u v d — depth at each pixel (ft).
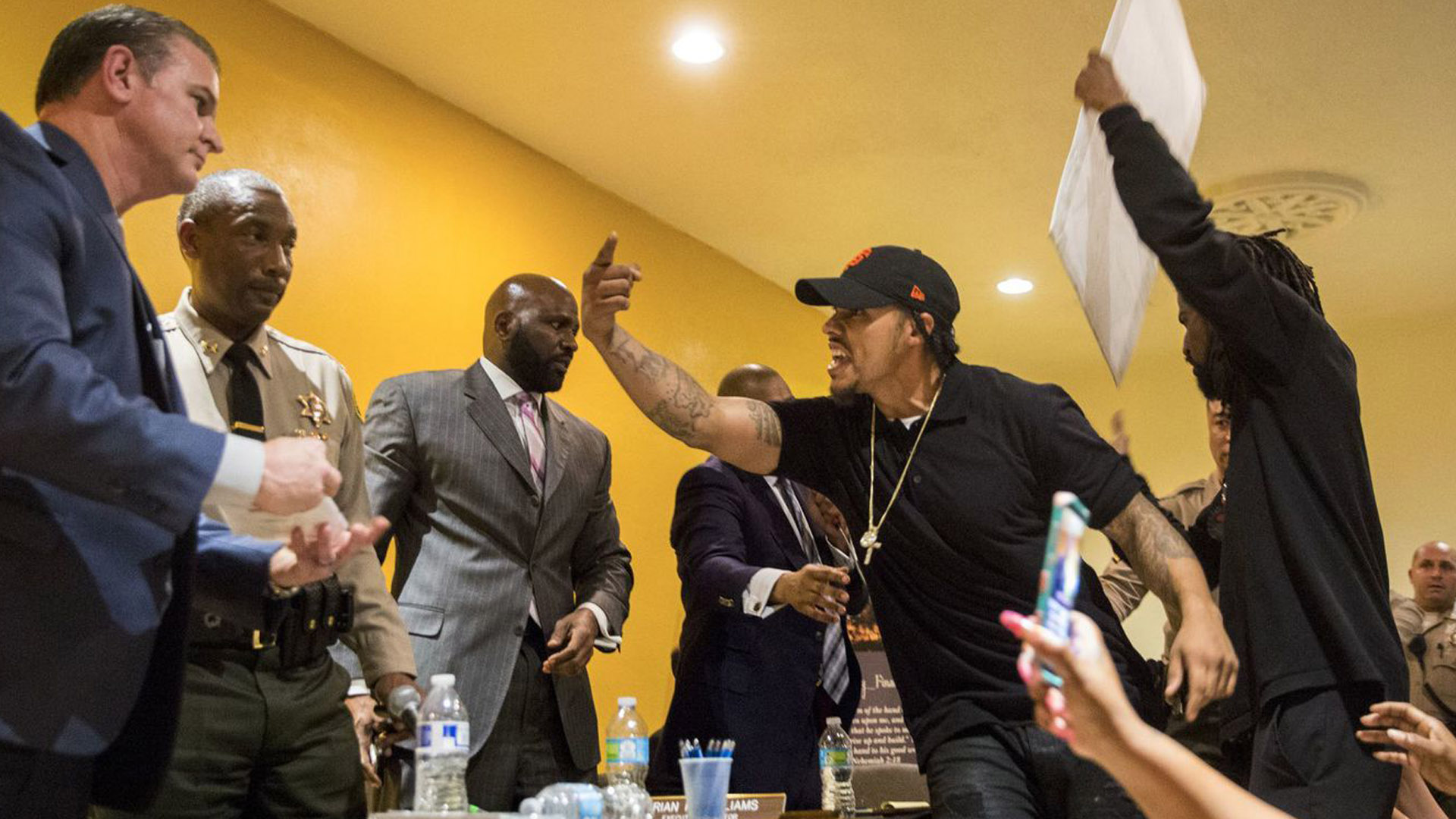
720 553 11.41
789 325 24.47
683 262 21.91
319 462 5.24
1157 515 8.32
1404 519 26.50
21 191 5.20
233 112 14.58
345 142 15.97
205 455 5.00
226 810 7.99
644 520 19.67
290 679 8.31
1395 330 27.25
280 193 9.10
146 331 5.78
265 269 8.80
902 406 8.98
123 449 4.86
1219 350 8.04
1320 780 6.80
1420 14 15.79
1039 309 25.89
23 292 4.95
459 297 17.26
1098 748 3.61
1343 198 20.43
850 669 12.03
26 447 4.79
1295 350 7.35
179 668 5.63
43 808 5.20
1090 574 8.80
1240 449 7.50
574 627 10.53
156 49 6.23
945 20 15.96
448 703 8.52
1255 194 20.38
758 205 21.07
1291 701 7.02
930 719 8.43
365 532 5.72
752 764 10.90
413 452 10.71
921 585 8.60
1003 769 8.04
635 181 20.18
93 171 5.80
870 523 8.79
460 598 10.33
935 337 8.88
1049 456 8.44
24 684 4.99
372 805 9.33
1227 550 7.51
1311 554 7.06
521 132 18.60
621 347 8.86
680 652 11.66
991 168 19.92
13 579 5.07
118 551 5.29
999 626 8.31
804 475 9.23
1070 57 16.72
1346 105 18.03
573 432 11.64
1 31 12.40
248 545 6.18
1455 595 19.35
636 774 10.05
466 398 11.09
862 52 16.66
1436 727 6.57
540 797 7.19
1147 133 7.47
